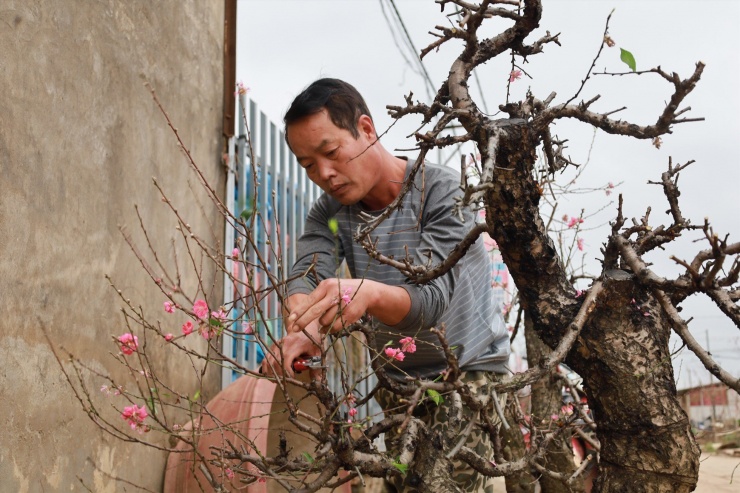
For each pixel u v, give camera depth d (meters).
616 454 2.18
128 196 3.40
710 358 2.00
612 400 2.17
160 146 3.81
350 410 2.33
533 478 3.77
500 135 2.11
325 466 2.15
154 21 3.83
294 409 2.20
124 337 2.38
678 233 2.16
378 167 2.78
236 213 5.00
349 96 2.71
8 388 2.37
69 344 2.79
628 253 2.15
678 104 2.01
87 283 2.97
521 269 2.27
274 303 5.40
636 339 2.16
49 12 2.79
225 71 4.90
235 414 3.06
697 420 11.24
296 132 2.67
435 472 2.20
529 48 2.30
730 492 5.26
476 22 2.21
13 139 2.49
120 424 3.17
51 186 2.73
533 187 2.21
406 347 2.39
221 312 2.26
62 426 2.70
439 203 2.77
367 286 2.35
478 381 2.92
